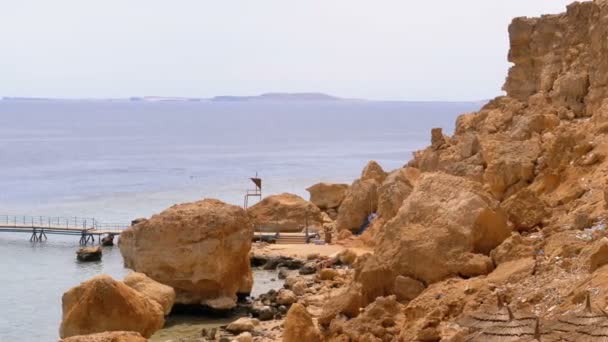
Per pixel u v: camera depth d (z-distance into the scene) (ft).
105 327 162.20
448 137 278.26
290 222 298.15
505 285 138.10
